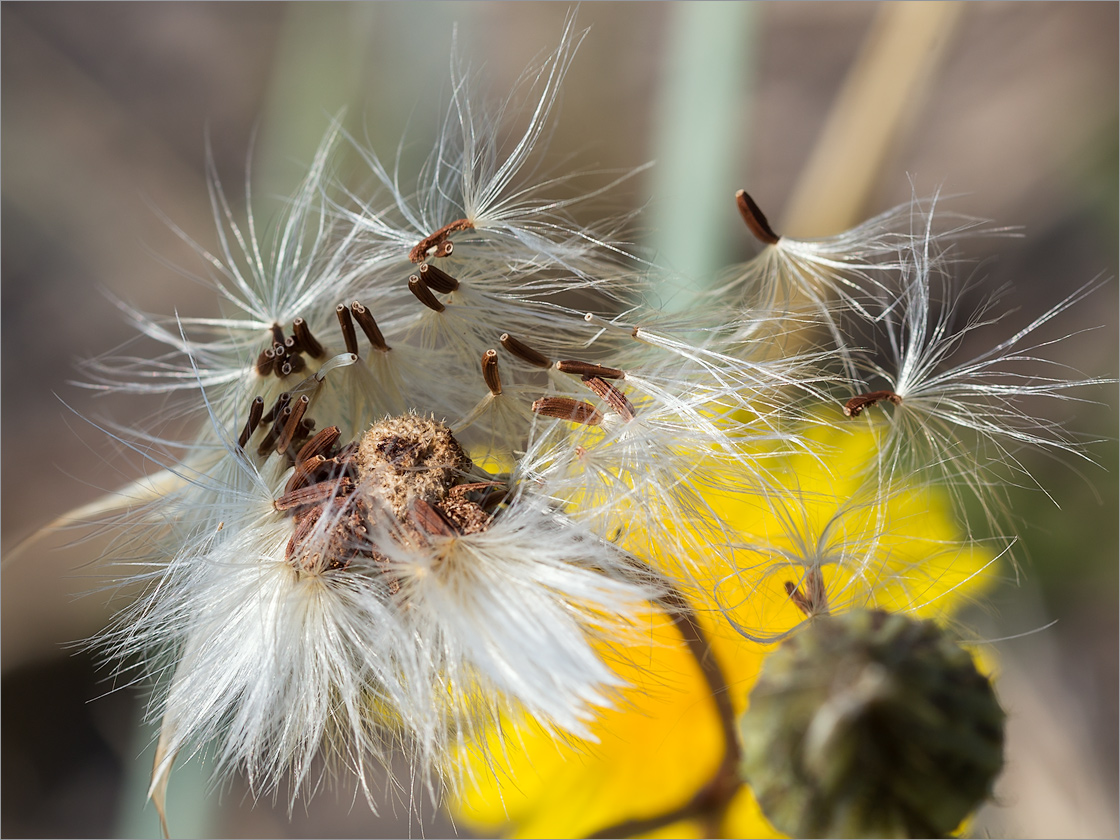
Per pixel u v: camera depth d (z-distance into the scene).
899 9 0.12
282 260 0.08
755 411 0.07
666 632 0.08
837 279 0.08
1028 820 0.12
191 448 0.08
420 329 0.08
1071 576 0.12
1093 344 0.13
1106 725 0.12
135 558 0.08
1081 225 0.14
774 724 0.06
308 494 0.07
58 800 0.14
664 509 0.07
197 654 0.07
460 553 0.07
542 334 0.08
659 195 0.10
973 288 0.14
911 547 0.08
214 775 0.07
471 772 0.07
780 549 0.07
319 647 0.07
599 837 0.07
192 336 0.13
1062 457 0.12
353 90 0.13
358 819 0.14
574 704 0.06
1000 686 0.12
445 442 0.07
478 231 0.08
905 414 0.08
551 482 0.07
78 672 0.14
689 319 0.08
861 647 0.06
